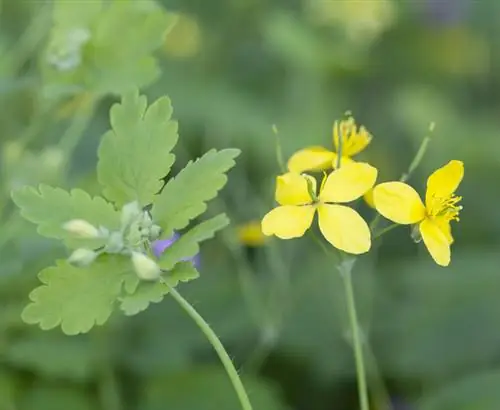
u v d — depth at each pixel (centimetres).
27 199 44
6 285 58
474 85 88
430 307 62
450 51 89
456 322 61
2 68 61
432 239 44
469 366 60
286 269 64
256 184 76
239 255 63
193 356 60
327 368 61
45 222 44
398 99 82
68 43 53
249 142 77
